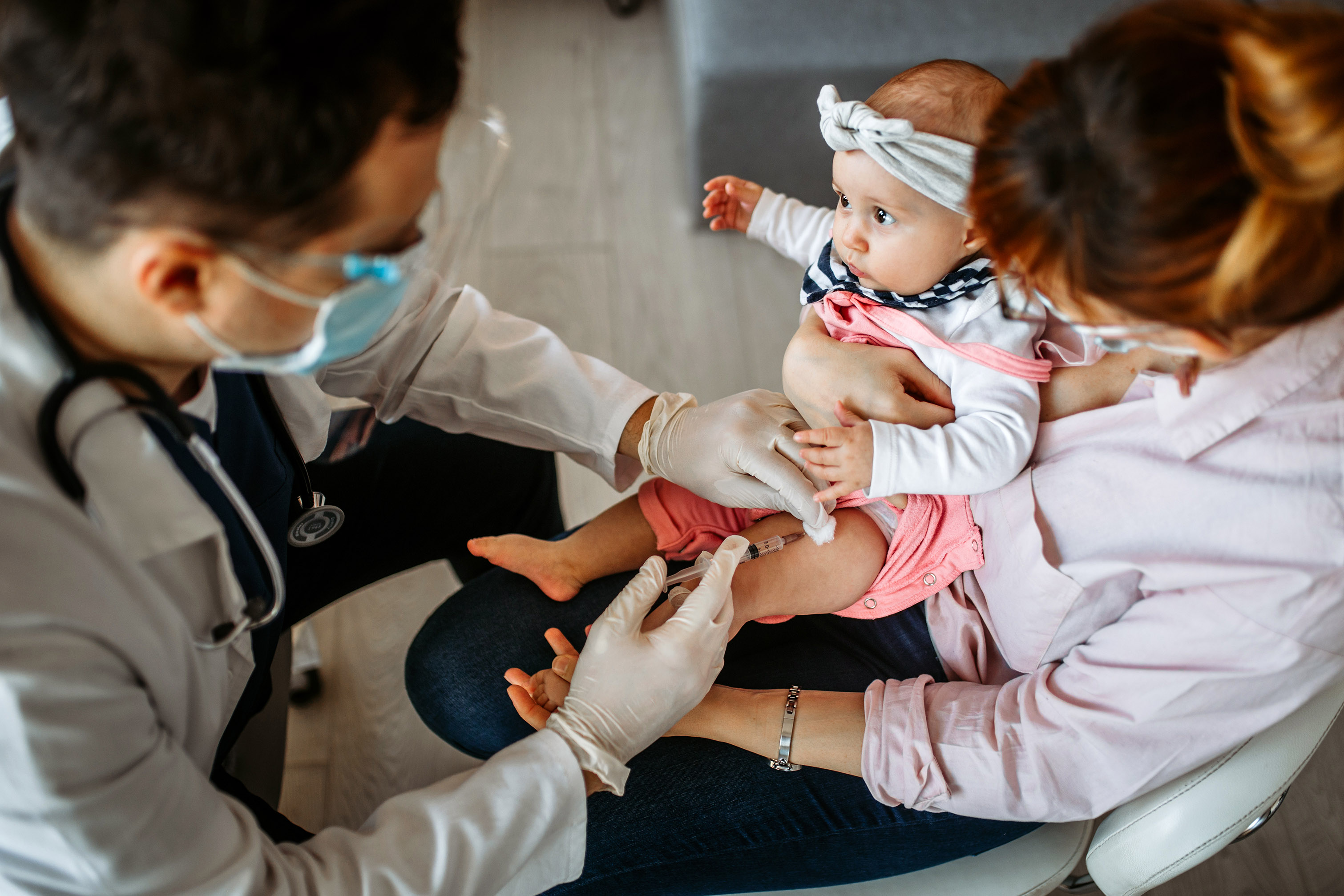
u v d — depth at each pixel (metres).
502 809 0.79
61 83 0.49
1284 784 0.80
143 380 0.60
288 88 0.49
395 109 0.55
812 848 0.94
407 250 0.63
